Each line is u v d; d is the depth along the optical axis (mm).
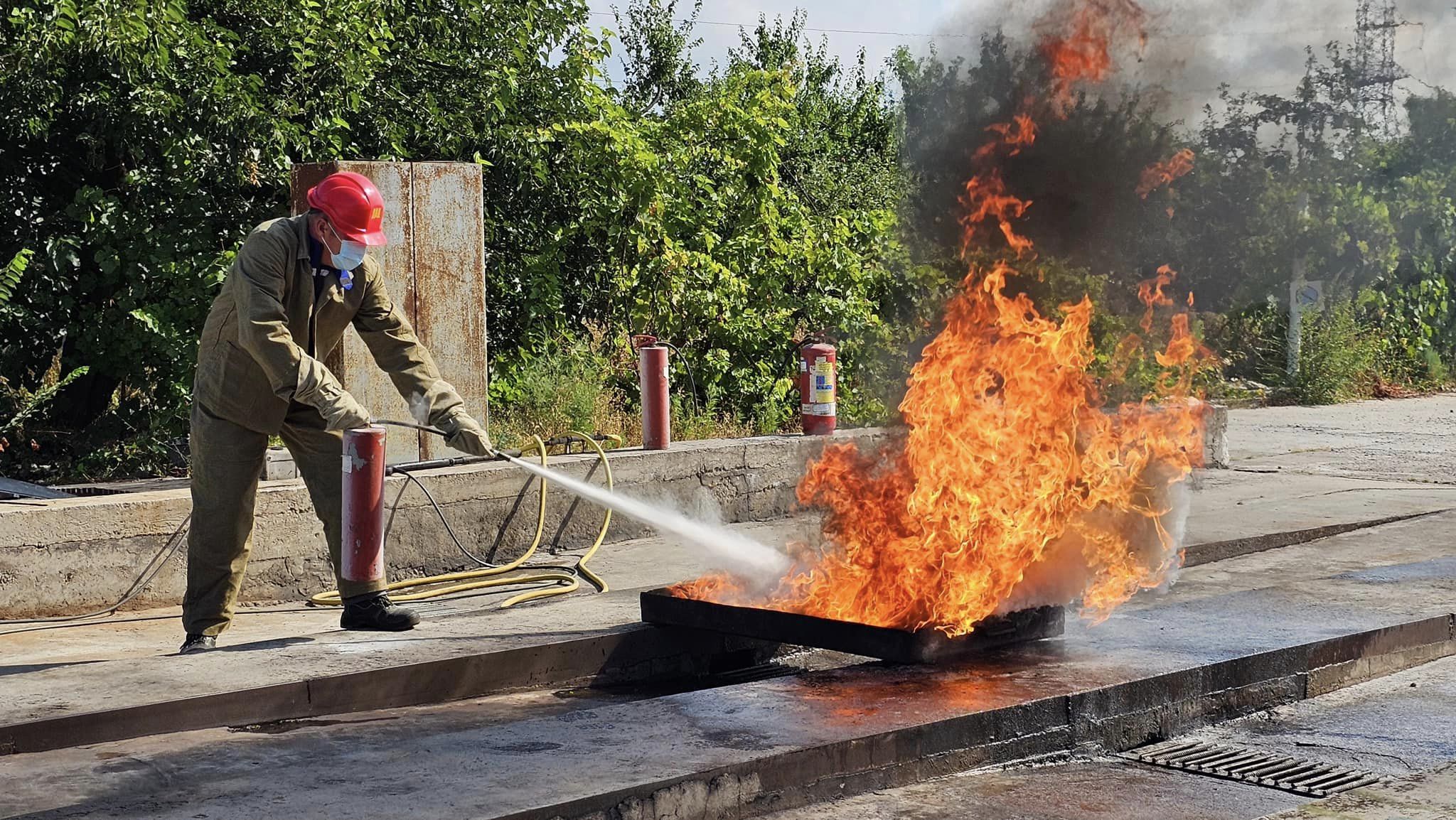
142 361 10805
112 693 4605
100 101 10398
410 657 5211
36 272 10492
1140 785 4273
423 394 5828
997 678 4867
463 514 7910
